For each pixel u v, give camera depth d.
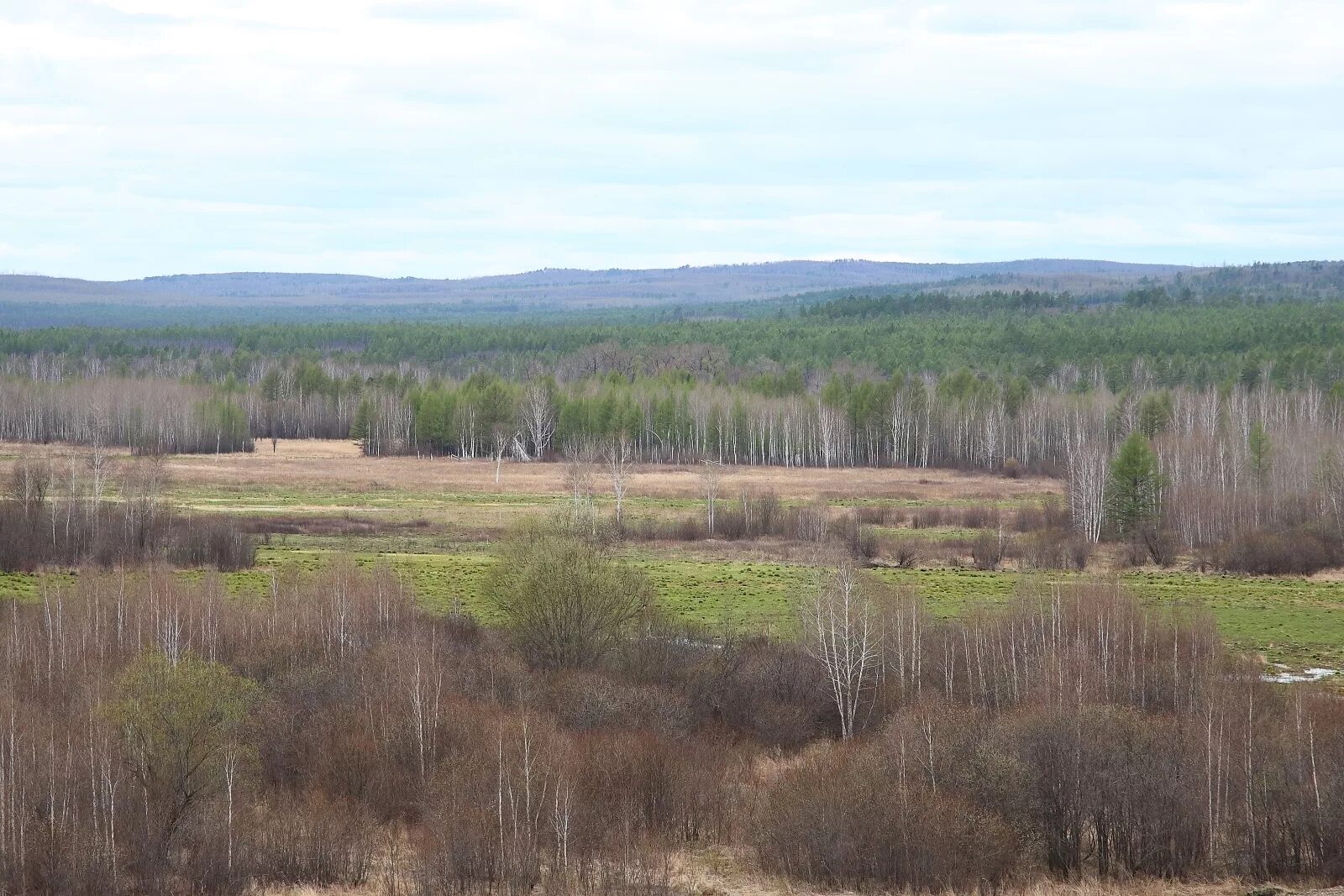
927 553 101.56
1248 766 40.88
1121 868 39.69
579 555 63.34
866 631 57.12
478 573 89.69
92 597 66.19
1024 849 39.59
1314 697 52.00
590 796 42.88
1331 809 39.19
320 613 66.06
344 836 39.97
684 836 42.28
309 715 50.22
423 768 44.56
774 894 37.19
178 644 60.00
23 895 35.59
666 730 51.31
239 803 41.50
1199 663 57.75
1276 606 82.75
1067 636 61.00
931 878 37.69
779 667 58.66
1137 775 40.81
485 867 37.22
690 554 102.06
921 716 47.28
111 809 38.97
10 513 95.19
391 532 110.69
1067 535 107.56
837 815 39.25
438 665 55.94
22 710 48.19
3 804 38.12
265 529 110.00
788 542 107.81
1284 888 37.47
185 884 36.84
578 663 60.69
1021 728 43.81
